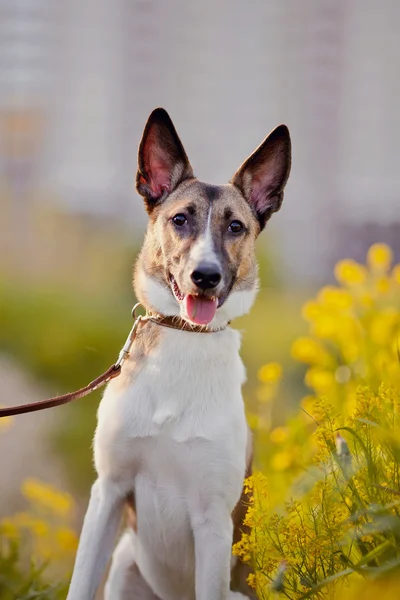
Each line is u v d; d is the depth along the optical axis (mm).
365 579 3699
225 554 4512
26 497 7965
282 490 5746
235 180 5145
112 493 4629
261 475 4434
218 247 4637
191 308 4480
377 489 3936
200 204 4789
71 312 13047
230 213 4824
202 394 4527
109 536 4625
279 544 4090
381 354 5867
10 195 18984
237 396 4660
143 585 4977
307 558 4023
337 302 6461
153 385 4535
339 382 6145
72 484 8508
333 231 18516
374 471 3975
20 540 6305
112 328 12633
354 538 3834
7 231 18641
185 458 4488
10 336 12398
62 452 9164
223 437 4504
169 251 4707
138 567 4938
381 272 6809
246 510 4910
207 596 4469
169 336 4605
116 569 4992
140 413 4504
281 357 11844
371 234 18250
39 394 10844
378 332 6156
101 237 18234
